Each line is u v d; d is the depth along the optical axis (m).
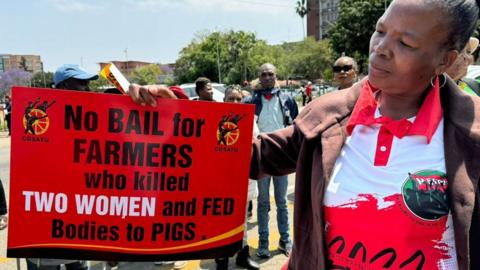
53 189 1.48
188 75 70.25
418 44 1.01
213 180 1.53
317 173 1.21
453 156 1.05
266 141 1.48
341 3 41.00
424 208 1.04
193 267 3.81
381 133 1.13
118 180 1.50
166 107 1.50
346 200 1.13
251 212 5.08
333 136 1.20
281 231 4.00
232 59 67.62
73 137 1.48
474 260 1.04
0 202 4.46
